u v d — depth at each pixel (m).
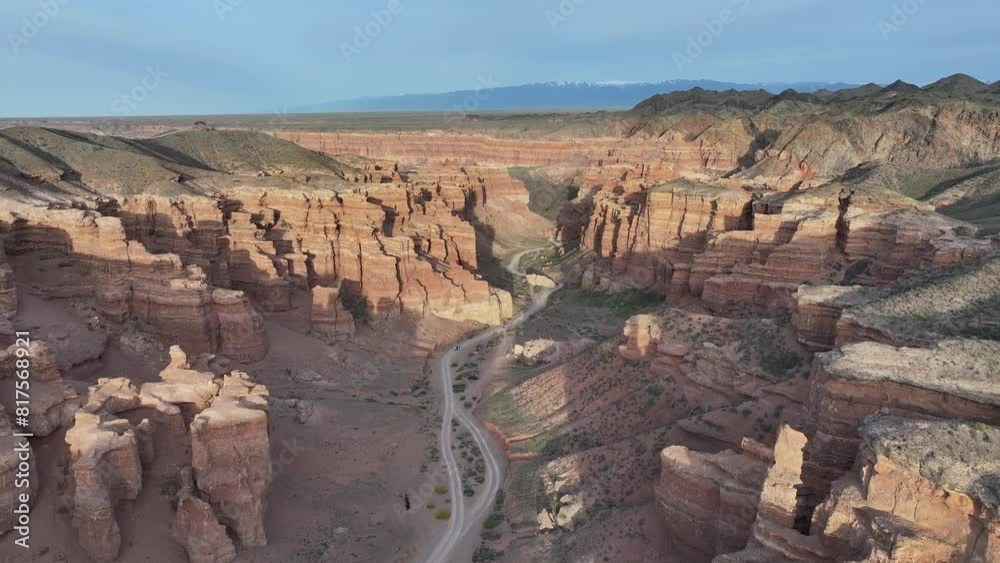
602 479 46.94
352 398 67.12
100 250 65.06
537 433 58.34
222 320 66.00
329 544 42.44
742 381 49.59
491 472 54.50
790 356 50.22
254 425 40.88
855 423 34.97
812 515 32.19
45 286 61.59
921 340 42.03
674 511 38.00
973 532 25.52
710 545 36.53
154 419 42.03
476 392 72.12
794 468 32.28
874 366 35.72
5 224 63.25
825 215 78.25
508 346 86.06
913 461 27.31
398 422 62.53
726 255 85.75
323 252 89.19
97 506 34.88
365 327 85.06
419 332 87.44
